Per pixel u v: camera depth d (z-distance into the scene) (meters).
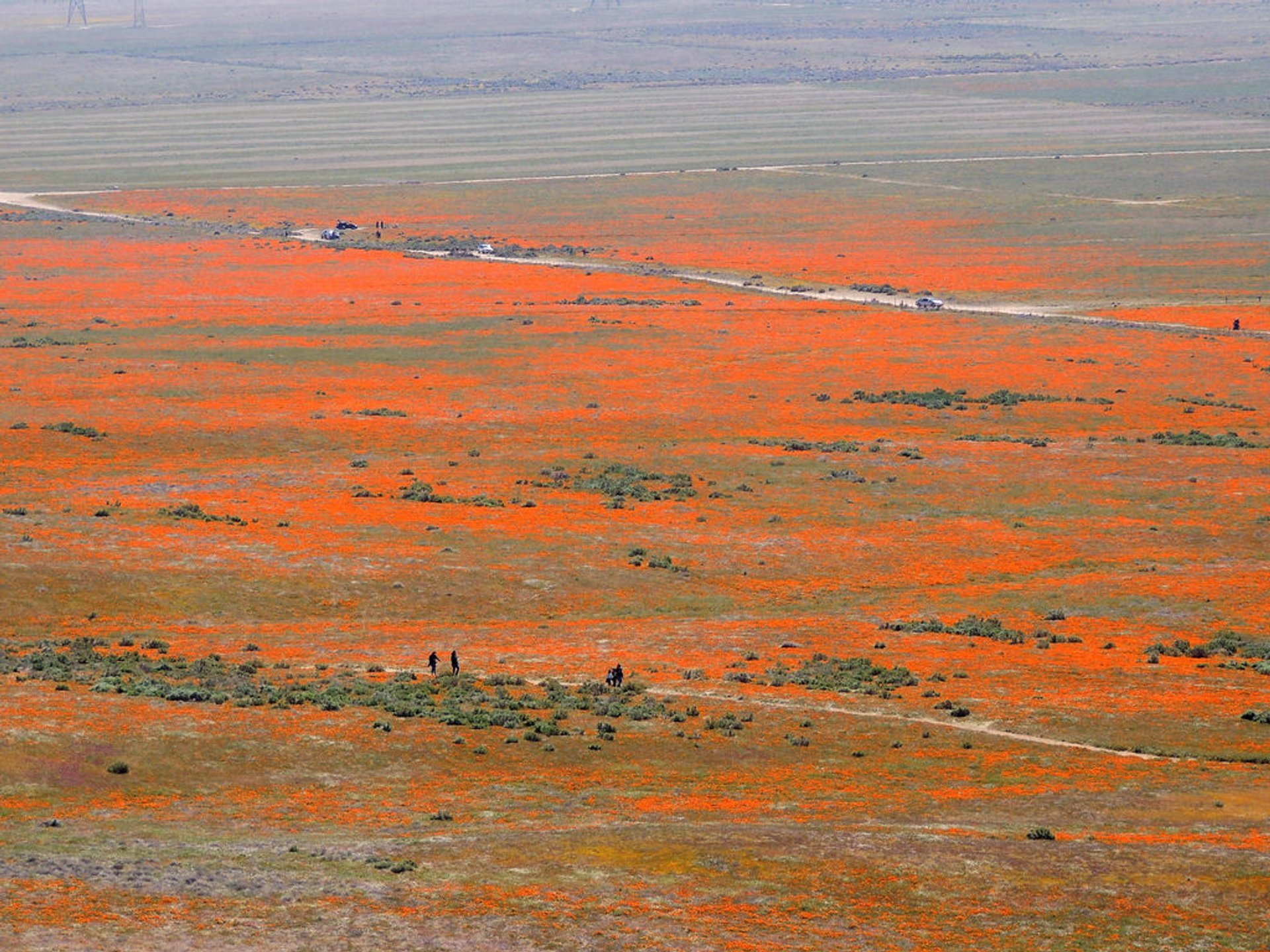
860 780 134.75
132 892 98.69
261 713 146.50
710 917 98.56
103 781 126.50
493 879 103.94
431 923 96.62
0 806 119.06
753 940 95.56
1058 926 98.44
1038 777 135.88
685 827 116.38
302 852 108.62
